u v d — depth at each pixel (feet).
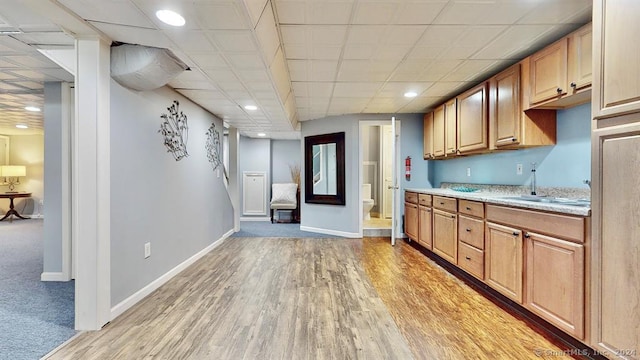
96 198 6.77
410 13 6.63
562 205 6.23
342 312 7.71
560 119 8.57
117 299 7.52
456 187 14.16
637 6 4.57
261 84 9.79
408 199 15.56
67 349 6.01
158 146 9.52
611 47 4.95
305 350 6.02
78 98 6.73
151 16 5.81
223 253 13.58
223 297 8.66
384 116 16.83
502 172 11.23
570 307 5.80
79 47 6.70
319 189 18.63
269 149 24.61
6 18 6.15
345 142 17.13
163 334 6.61
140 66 7.22
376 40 7.91
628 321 4.67
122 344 6.21
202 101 12.01
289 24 7.08
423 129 16.70
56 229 10.27
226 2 5.29
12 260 12.59
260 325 7.03
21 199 25.31
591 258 5.33
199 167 12.79
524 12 6.63
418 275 10.60
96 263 6.78
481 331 6.77
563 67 7.30
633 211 4.60
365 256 13.07
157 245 9.45
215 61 7.92
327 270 11.14
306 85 11.70
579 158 7.97
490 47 8.39
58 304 8.21
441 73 10.41
